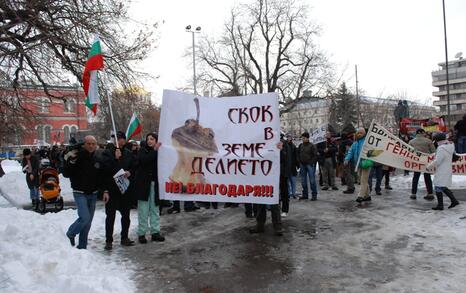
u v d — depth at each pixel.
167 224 9.07
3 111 13.48
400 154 10.79
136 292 5.09
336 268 5.83
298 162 11.89
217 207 11.11
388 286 5.11
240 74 40.91
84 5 11.00
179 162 7.52
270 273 5.70
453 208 9.38
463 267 5.69
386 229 7.88
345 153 14.75
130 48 13.07
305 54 39.69
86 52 11.49
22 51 9.11
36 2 9.47
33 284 4.92
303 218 9.23
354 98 62.28
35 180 12.88
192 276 5.65
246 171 7.38
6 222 7.46
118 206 7.18
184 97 7.60
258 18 40.41
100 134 36.41
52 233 6.60
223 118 7.51
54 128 54.00
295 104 40.19
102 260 6.34
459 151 15.57
